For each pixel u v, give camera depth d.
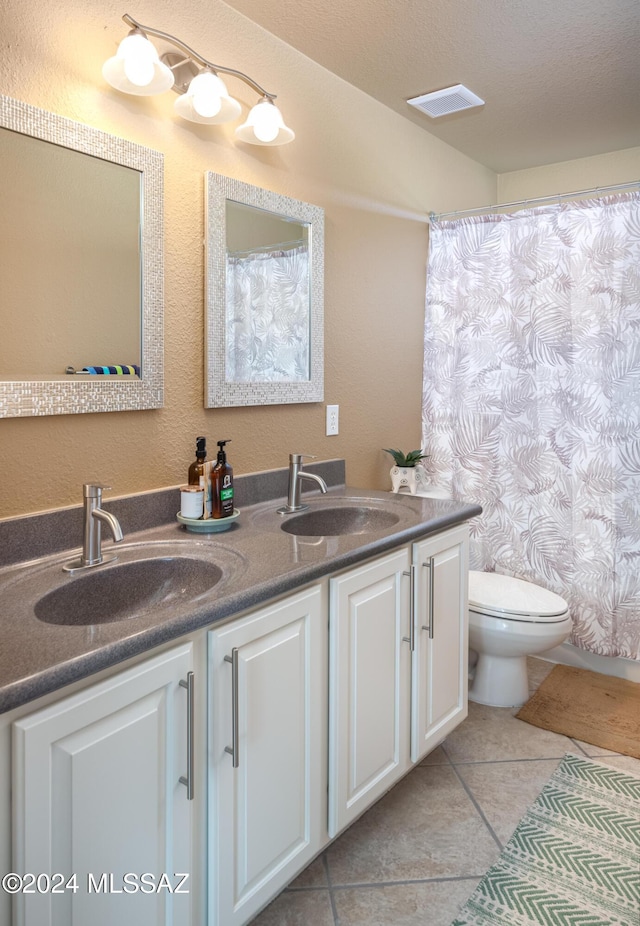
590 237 2.52
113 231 1.58
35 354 1.45
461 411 2.87
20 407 1.41
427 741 1.91
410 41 2.09
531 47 2.13
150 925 1.12
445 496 2.86
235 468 2.01
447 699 2.02
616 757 2.14
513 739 2.25
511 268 2.70
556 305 2.62
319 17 1.94
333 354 2.39
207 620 1.16
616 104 2.59
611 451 2.56
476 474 2.87
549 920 1.48
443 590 1.96
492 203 3.47
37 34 1.41
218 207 1.84
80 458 1.57
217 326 1.87
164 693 1.13
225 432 1.96
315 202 2.25
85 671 0.96
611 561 2.61
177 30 1.72
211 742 1.22
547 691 2.60
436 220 2.89
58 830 0.96
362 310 2.53
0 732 0.89
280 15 1.93
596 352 2.55
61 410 1.49
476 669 2.56
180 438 1.82
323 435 2.38
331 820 1.56
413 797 1.93
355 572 1.57
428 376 2.96
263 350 2.04
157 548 1.57
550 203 3.29
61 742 0.96
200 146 1.81
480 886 1.59
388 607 1.71
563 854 1.69
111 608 1.40
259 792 1.33
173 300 1.76
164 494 1.75
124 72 1.47
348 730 1.59
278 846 1.40
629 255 2.46
